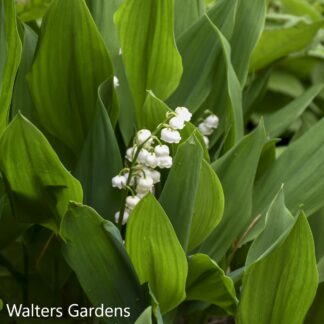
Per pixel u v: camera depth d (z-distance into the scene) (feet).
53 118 2.86
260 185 2.96
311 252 2.44
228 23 3.00
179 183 2.57
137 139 2.61
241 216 2.81
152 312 2.53
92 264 2.57
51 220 2.75
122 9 2.77
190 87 3.01
